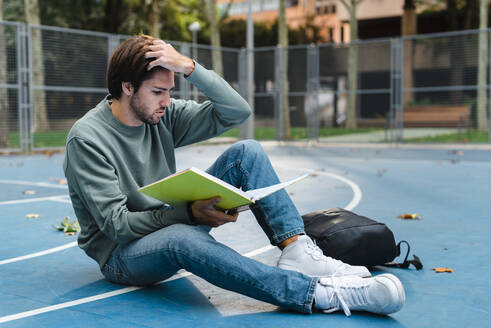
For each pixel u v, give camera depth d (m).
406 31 28.56
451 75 20.89
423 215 5.12
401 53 15.49
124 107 2.54
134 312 2.41
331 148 15.77
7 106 13.09
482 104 20.25
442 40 20.92
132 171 2.64
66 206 5.80
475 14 30.72
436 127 17.64
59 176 8.86
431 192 6.75
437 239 4.04
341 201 6.07
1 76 12.89
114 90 2.50
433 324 2.26
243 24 42.16
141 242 2.45
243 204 2.30
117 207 2.42
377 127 21.80
